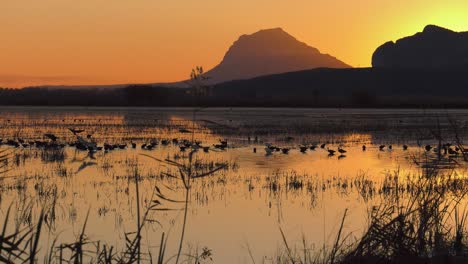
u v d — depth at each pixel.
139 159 29.39
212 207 17.31
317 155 32.78
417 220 9.52
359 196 19.03
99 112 92.56
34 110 99.88
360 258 8.34
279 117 77.19
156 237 13.93
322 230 14.58
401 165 27.50
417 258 8.44
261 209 17.16
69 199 18.23
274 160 29.91
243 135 47.12
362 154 33.31
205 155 32.03
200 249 12.88
